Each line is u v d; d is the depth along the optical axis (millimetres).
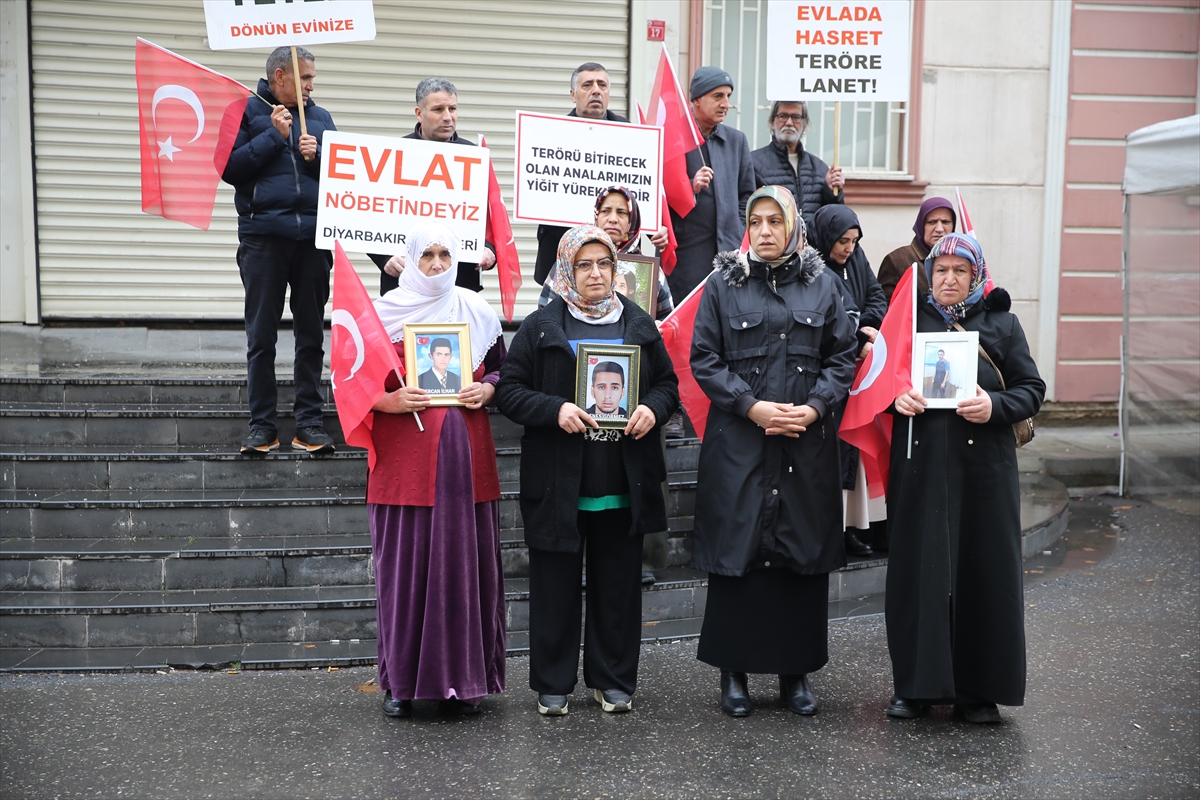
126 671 4602
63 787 3566
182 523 5469
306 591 5176
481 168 5242
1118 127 9547
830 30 6172
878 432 4461
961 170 9398
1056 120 9461
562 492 4086
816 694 4469
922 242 6125
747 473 4137
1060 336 9656
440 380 4121
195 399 6438
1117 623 5355
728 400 4133
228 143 5598
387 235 5223
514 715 4211
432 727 4082
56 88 7926
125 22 7949
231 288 8336
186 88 5578
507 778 3652
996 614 4078
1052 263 9586
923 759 3828
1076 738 4012
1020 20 9328
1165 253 7785
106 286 8156
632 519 4105
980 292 4223
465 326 4172
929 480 4098
